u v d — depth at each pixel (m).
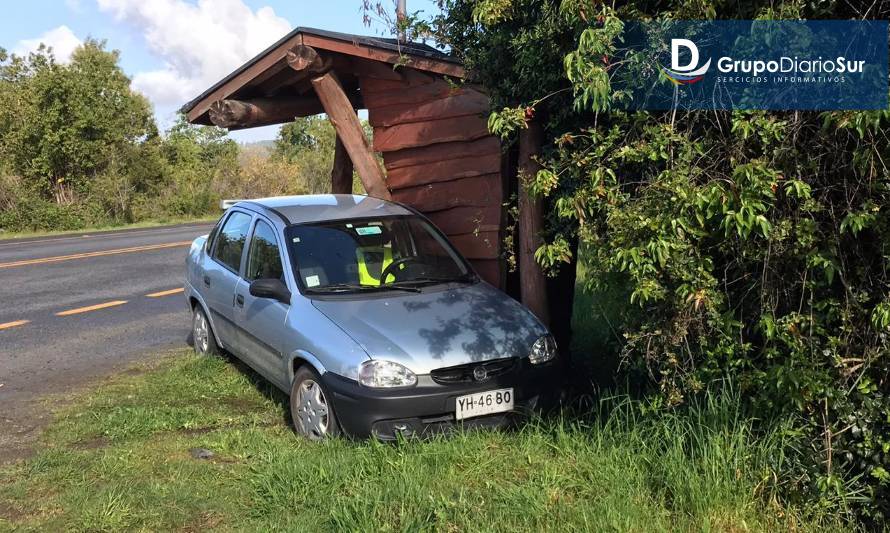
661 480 3.87
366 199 6.57
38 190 33.41
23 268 14.56
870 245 3.41
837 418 3.58
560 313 6.47
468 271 5.95
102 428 5.21
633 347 4.21
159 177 38.81
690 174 3.52
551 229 4.59
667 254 3.35
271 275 5.72
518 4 4.34
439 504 3.72
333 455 4.36
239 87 7.16
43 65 34.97
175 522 3.77
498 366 4.77
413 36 5.30
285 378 5.27
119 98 36.59
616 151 3.75
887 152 3.13
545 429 4.64
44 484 4.26
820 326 3.50
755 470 3.75
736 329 3.90
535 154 5.11
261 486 4.09
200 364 6.69
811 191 3.34
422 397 4.45
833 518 3.52
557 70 4.30
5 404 5.91
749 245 3.57
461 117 6.33
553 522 3.61
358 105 8.55
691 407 4.08
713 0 3.42
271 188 42.97
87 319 9.41
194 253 7.39
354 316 4.96
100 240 21.97
